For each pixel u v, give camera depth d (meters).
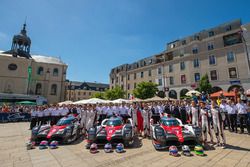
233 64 25.25
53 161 5.41
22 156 5.96
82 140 8.79
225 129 11.12
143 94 31.28
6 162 5.34
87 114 10.91
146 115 9.49
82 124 10.90
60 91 41.19
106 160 5.46
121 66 49.34
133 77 43.41
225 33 26.62
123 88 46.09
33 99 32.22
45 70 40.66
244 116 9.71
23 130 12.38
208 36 29.84
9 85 35.97
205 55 28.64
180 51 32.66
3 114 18.30
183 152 5.90
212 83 27.14
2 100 29.34
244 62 24.16
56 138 7.86
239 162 5.05
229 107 10.46
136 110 10.09
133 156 5.84
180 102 13.24
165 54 35.53
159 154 6.02
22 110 20.89
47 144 7.33
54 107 13.79
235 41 25.67
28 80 37.41
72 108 15.18
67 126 8.28
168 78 34.00
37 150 6.73
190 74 30.16
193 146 6.44
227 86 25.48
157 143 6.57
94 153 6.27
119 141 7.27
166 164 4.99
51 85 40.56
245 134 9.38
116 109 12.54
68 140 7.84
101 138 7.07
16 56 37.62
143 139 8.74
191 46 30.88
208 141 7.80
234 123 10.27
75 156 5.93
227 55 26.11
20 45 39.88
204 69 28.44
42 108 14.19
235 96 14.92
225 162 5.06
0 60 35.91
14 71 36.78
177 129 7.04
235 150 6.33
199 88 25.09
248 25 24.52
